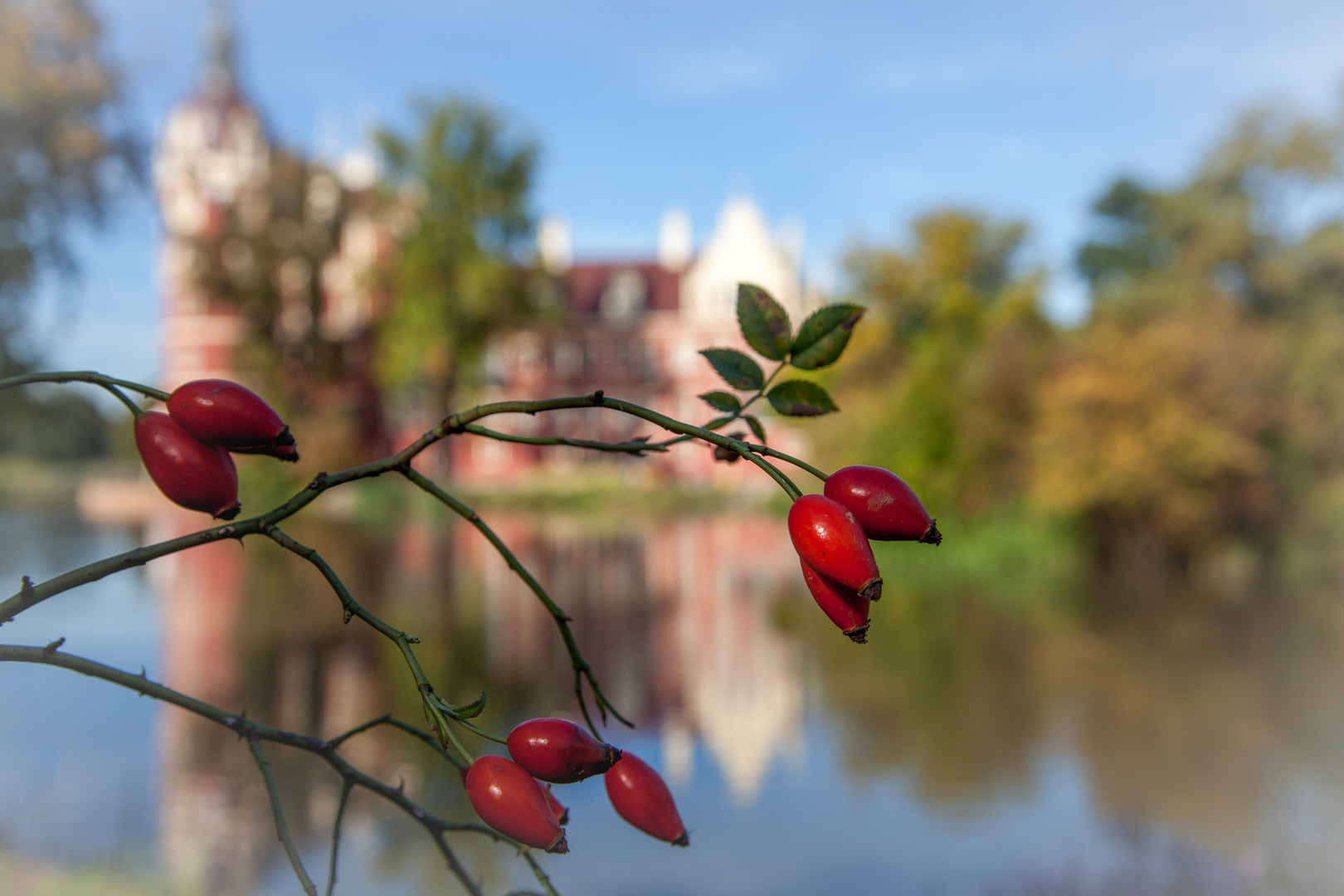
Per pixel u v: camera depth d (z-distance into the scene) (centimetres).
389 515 3450
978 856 560
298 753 720
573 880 520
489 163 3916
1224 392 2248
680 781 703
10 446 5488
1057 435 2219
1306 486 2458
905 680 1044
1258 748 791
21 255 1186
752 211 4981
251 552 2283
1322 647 1264
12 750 710
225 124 4881
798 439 2669
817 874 533
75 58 1223
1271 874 527
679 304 5084
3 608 70
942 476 2425
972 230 3194
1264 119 3362
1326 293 3266
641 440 81
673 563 2206
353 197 4244
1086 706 935
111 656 1073
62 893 441
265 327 4197
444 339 3931
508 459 4925
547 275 4106
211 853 521
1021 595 1786
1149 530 2259
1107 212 4109
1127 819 621
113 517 3191
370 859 529
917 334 3259
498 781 74
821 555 67
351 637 1216
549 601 93
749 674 1062
